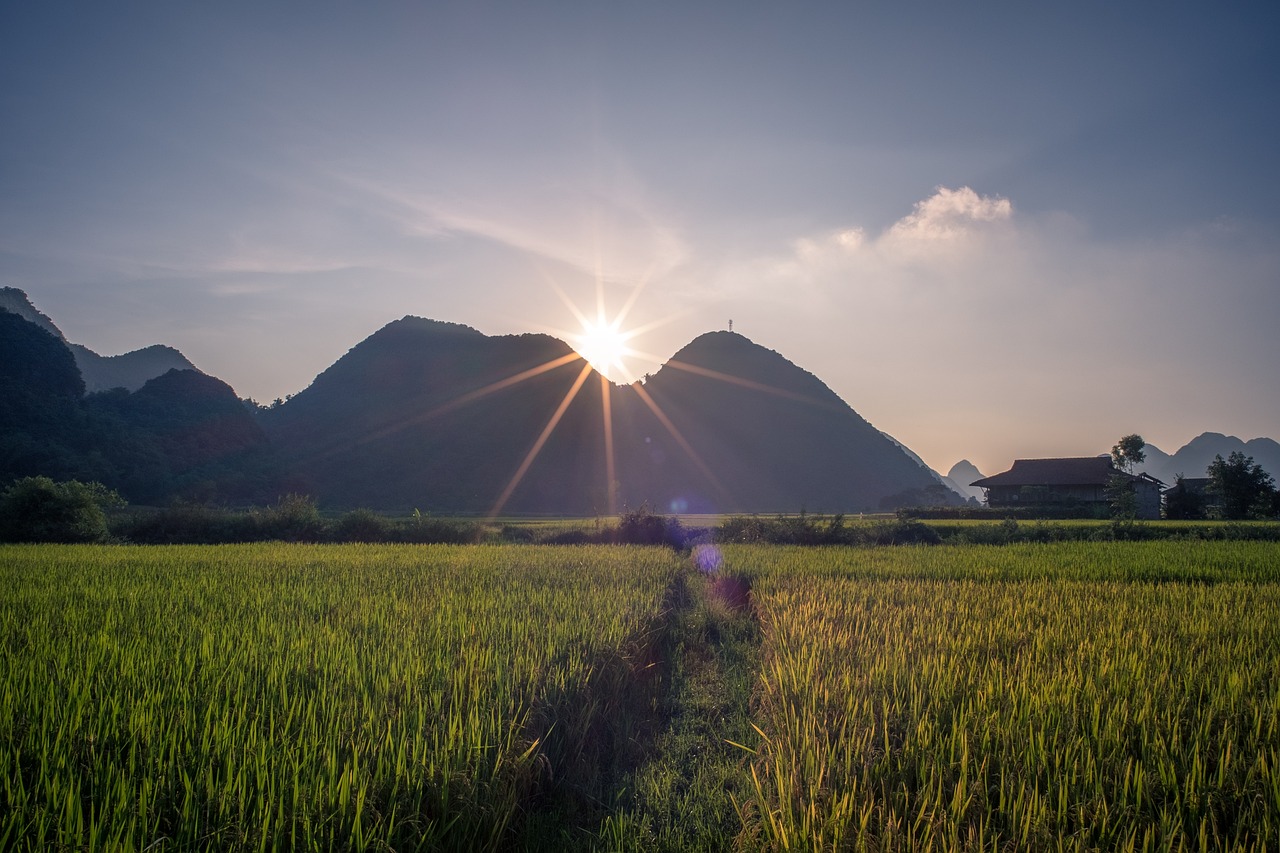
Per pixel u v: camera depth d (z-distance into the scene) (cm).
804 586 1722
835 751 651
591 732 834
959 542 3941
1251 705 742
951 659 917
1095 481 8231
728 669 1200
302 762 551
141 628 1041
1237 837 504
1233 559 2411
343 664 823
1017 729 671
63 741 573
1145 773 589
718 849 621
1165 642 1044
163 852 453
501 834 576
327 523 4488
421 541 4338
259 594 1421
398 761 562
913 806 567
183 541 4119
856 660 958
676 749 864
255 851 454
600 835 636
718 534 4253
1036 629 1157
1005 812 550
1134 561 2366
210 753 564
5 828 463
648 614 1309
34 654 850
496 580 1752
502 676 806
